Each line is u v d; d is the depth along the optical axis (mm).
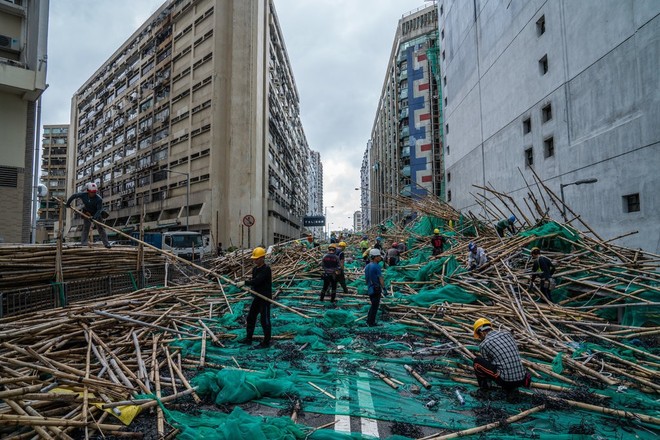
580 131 15477
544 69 18438
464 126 28734
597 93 14492
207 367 4984
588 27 14961
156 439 3135
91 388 3664
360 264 17016
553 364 4914
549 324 6520
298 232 66750
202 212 35000
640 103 12523
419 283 10219
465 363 5227
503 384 4035
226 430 2977
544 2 17891
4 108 14344
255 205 36406
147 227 42031
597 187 14438
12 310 6125
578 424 3527
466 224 16656
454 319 7242
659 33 11828
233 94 36781
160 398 3738
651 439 3285
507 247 10711
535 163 18750
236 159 36312
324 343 6242
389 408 3857
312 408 3818
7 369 3344
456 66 30641
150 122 46375
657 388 4305
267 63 41719
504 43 21984
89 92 65750
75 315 5504
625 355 5547
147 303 7664
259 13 39438
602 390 4344
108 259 8711
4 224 14148
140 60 49594
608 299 7785
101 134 60500
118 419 3367
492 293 8242
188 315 7445
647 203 12242
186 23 41438
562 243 10289
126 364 4684
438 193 47531
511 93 21172
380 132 82438
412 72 50969
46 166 83562
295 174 67938
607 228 13883
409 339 6410
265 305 6051
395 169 60844
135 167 48750
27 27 14688
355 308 8938
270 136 44219
